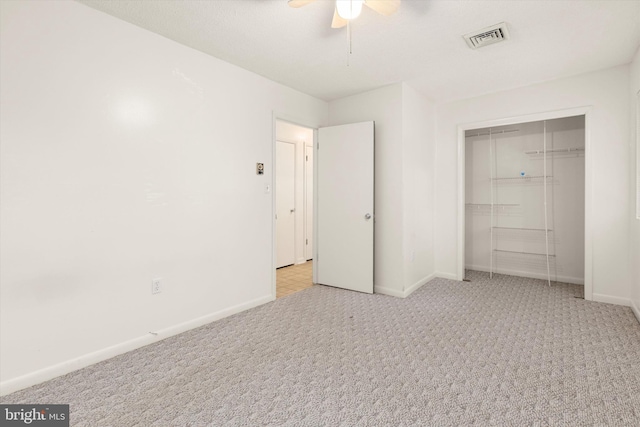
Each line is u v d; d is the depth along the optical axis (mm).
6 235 1753
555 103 3336
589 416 1538
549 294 3455
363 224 3576
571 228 3895
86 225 2043
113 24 2145
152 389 1791
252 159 3102
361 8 1865
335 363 2061
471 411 1582
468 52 2678
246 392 1758
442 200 4184
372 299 3361
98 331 2107
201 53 2656
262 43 2514
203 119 2680
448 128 4102
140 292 2314
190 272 2619
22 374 1810
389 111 3461
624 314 2826
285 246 5117
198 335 2502
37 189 1851
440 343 2328
